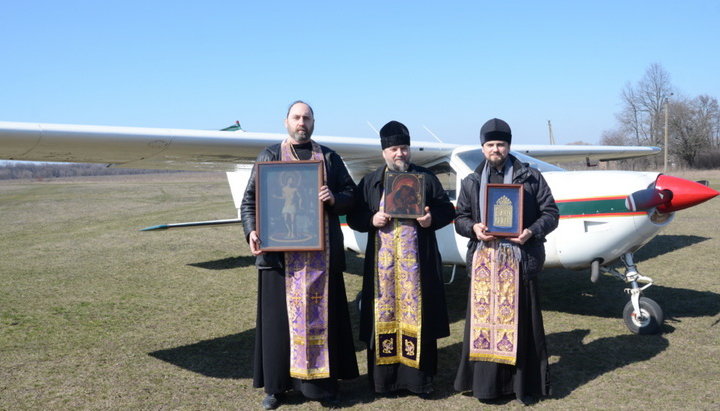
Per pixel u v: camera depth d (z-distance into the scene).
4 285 6.12
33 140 3.26
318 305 2.78
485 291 2.80
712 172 33.62
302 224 2.72
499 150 2.78
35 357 3.70
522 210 2.72
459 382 2.91
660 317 3.80
